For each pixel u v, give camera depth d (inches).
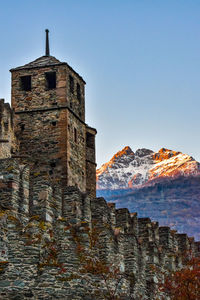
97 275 1275.8
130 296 1402.6
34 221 1186.6
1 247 1147.9
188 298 1465.3
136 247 1464.1
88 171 1897.1
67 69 1736.0
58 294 1184.2
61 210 1293.1
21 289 1146.7
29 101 1722.4
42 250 1188.5
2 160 1203.9
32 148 1683.1
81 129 1777.8
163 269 1631.4
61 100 1707.7
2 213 1162.6
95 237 1325.0
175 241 1795.0
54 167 1654.8
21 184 1213.7
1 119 1594.5
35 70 1747.0
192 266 1752.0
